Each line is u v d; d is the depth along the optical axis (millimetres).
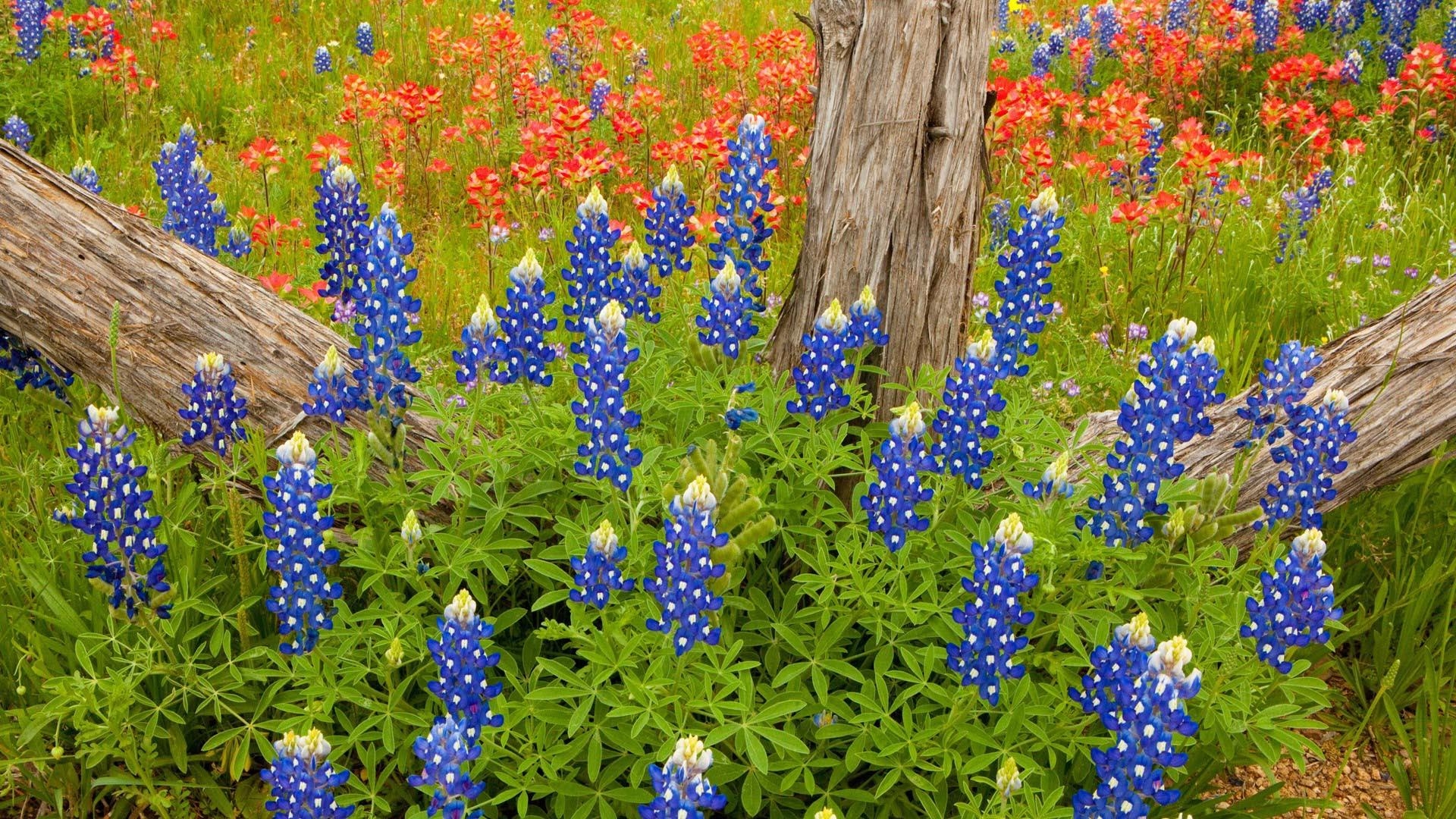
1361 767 4016
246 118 8523
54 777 3498
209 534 3861
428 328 5863
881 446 3441
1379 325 4316
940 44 3793
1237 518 3434
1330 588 3098
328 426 4020
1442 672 4152
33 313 3881
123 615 3361
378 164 6832
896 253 3938
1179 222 6566
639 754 3168
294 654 3277
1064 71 10367
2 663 3719
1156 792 2762
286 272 6230
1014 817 3072
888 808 3316
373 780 3268
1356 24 10070
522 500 3529
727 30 11516
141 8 9531
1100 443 4145
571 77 9266
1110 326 6000
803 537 3693
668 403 3719
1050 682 3521
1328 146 7512
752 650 3525
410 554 3346
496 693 3025
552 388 4242
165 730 3451
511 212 7383
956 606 3355
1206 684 3338
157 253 3982
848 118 3912
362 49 9688
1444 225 6785
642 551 3303
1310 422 3576
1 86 7871
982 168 4055
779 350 4223
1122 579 3459
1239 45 9297
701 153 6496
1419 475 4531
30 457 4316
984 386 3391
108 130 7809
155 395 3984
